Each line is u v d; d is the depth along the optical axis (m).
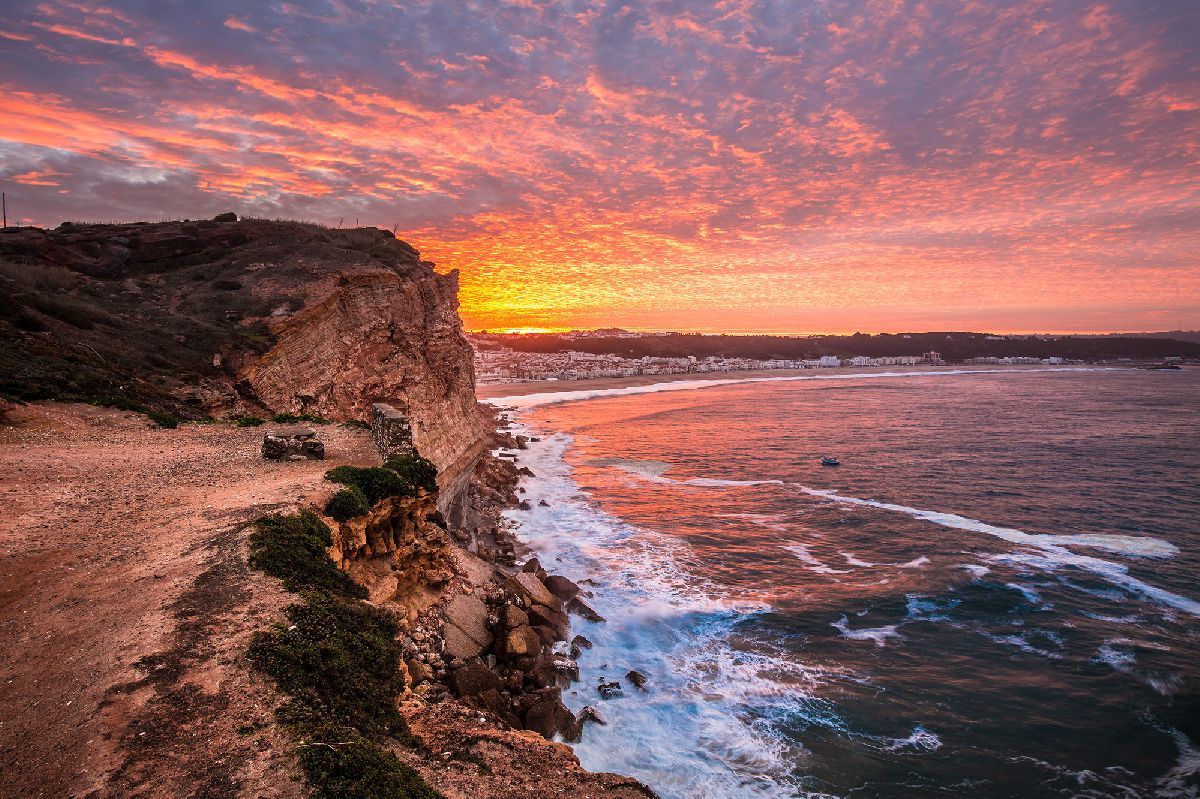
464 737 8.74
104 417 21.89
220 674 7.73
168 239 44.66
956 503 50.38
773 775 18.91
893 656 26.17
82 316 28.78
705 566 36.19
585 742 19.61
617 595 31.39
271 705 7.30
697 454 74.69
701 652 26.08
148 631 8.57
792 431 93.06
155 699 7.18
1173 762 20.02
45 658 7.96
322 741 6.81
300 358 33.25
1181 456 66.81
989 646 27.14
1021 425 94.25
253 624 8.95
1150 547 39.16
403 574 18.31
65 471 16.16
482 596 24.61
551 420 110.38
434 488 19.52
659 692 22.91
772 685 23.75
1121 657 26.05
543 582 29.66
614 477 61.75
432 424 41.69
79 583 10.02
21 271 32.22
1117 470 60.69
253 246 46.66
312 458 18.84
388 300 41.66
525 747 8.80
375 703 8.28
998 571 35.44
